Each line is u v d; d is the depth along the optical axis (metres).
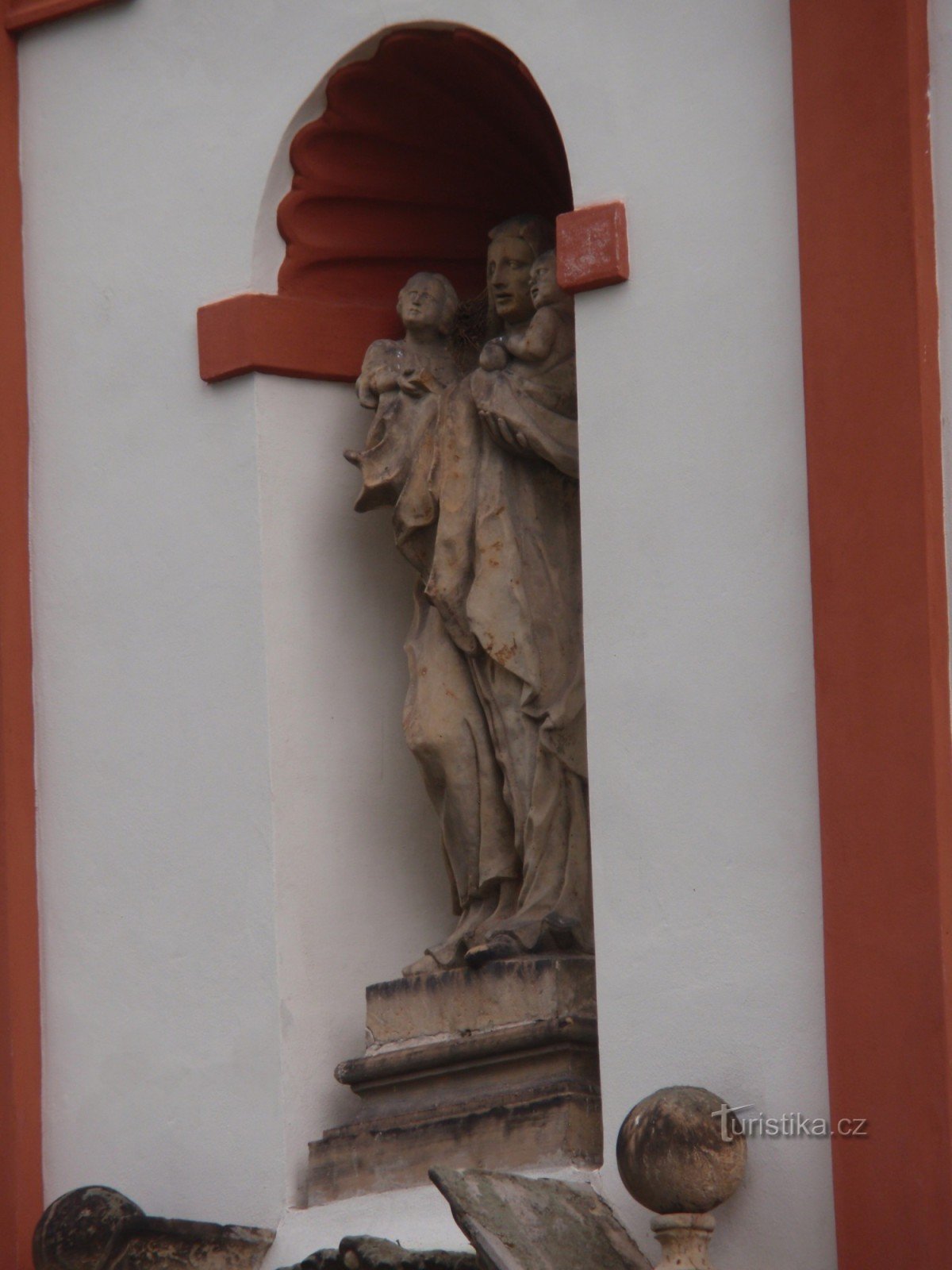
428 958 14.73
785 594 13.56
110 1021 15.60
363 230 15.84
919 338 13.21
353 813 15.44
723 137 13.96
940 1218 12.77
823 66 13.59
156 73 16.05
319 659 15.45
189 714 15.50
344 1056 15.16
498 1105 14.15
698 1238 13.12
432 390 15.27
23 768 15.97
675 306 14.00
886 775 13.11
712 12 14.07
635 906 13.81
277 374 15.54
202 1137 15.18
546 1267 12.95
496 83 15.15
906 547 13.15
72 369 16.14
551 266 14.73
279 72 15.58
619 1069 13.75
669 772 13.79
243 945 15.16
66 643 15.99
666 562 13.90
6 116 16.44
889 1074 12.97
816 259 13.51
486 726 14.91
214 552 15.52
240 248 15.60
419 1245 14.02
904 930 12.99
